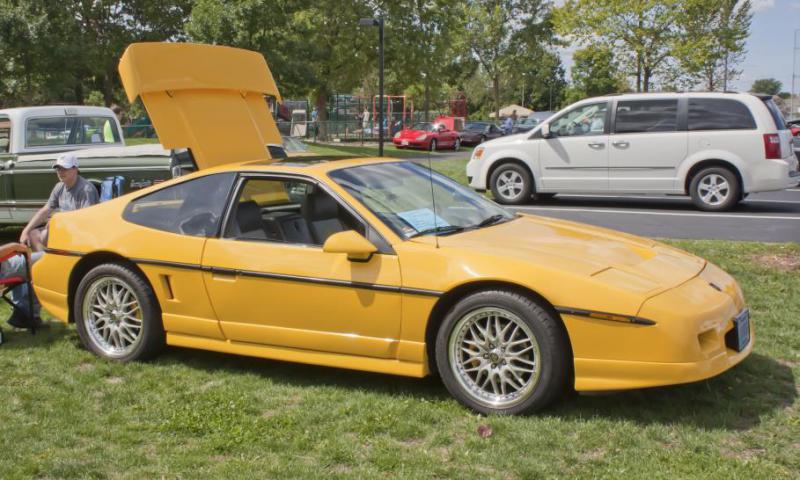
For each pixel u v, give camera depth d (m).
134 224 5.27
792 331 5.46
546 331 4.01
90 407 4.47
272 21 30.78
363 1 38.06
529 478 3.43
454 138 39.62
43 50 27.31
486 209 5.25
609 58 29.95
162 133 6.35
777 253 7.70
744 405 4.17
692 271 4.48
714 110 11.87
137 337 5.24
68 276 5.46
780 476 3.38
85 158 8.84
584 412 4.15
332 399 4.47
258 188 4.95
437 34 41.09
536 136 13.15
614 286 3.96
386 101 46.88
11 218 9.47
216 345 4.97
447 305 4.32
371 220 4.54
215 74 6.73
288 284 4.62
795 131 24.47
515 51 53.78
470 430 3.98
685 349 3.85
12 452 3.84
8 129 10.02
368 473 3.51
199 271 4.92
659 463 3.54
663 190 12.27
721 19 28.39
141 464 3.70
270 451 3.81
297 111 42.47
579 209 12.48
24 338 5.92
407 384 4.70
